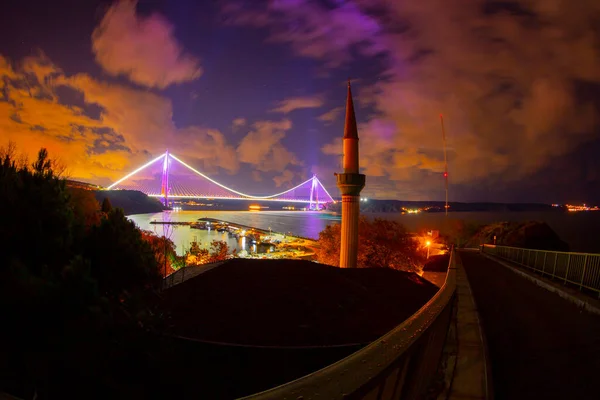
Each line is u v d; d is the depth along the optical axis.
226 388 4.04
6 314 2.78
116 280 4.53
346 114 17.98
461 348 3.81
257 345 4.69
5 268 3.17
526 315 6.92
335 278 7.87
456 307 6.05
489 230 41.38
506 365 4.31
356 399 1.11
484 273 14.52
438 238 44.00
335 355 4.70
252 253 60.00
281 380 4.32
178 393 3.82
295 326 5.33
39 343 2.84
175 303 5.82
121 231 5.03
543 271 12.85
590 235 76.38
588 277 9.38
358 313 6.18
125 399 3.22
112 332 3.28
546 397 3.46
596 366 4.25
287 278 7.47
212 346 4.50
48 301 2.87
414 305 7.15
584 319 6.61
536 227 35.03
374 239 25.19
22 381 2.80
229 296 6.34
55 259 3.63
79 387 2.98
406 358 1.73
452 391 2.70
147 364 3.55
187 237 91.12
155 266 5.63
